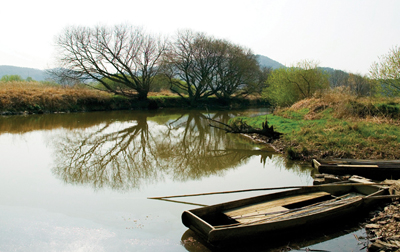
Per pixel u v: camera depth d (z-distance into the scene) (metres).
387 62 17.78
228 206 6.17
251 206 6.36
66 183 8.83
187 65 41.19
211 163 11.61
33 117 25.59
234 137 17.91
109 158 12.20
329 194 7.27
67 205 7.09
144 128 21.14
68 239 5.46
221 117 29.55
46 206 7.00
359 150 11.05
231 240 4.96
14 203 7.17
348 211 6.09
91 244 5.29
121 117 27.95
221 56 41.81
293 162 11.29
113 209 6.87
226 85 46.38
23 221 6.17
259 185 8.78
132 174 9.93
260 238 5.19
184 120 26.67
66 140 15.84
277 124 17.64
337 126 13.91
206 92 49.47
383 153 10.73
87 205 7.11
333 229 5.80
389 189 7.09
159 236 5.57
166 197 7.54
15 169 10.24
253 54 48.75
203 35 41.53
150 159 12.20
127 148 14.30
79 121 24.00
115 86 39.72
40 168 10.43
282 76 26.58
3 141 15.21
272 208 6.27
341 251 5.03
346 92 20.09
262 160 12.00
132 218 6.39
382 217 5.94
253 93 48.97
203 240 5.42
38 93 30.02
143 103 38.91
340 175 9.24
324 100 20.17
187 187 8.60
